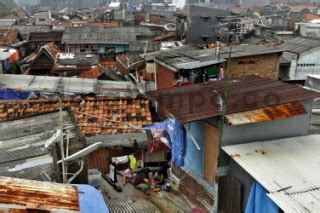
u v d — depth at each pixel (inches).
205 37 1563.7
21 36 1872.5
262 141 435.2
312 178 371.6
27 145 425.4
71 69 1206.9
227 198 415.2
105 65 1475.1
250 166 386.0
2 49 1274.6
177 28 1809.8
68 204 269.6
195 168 462.6
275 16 2583.7
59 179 368.8
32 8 5561.0
